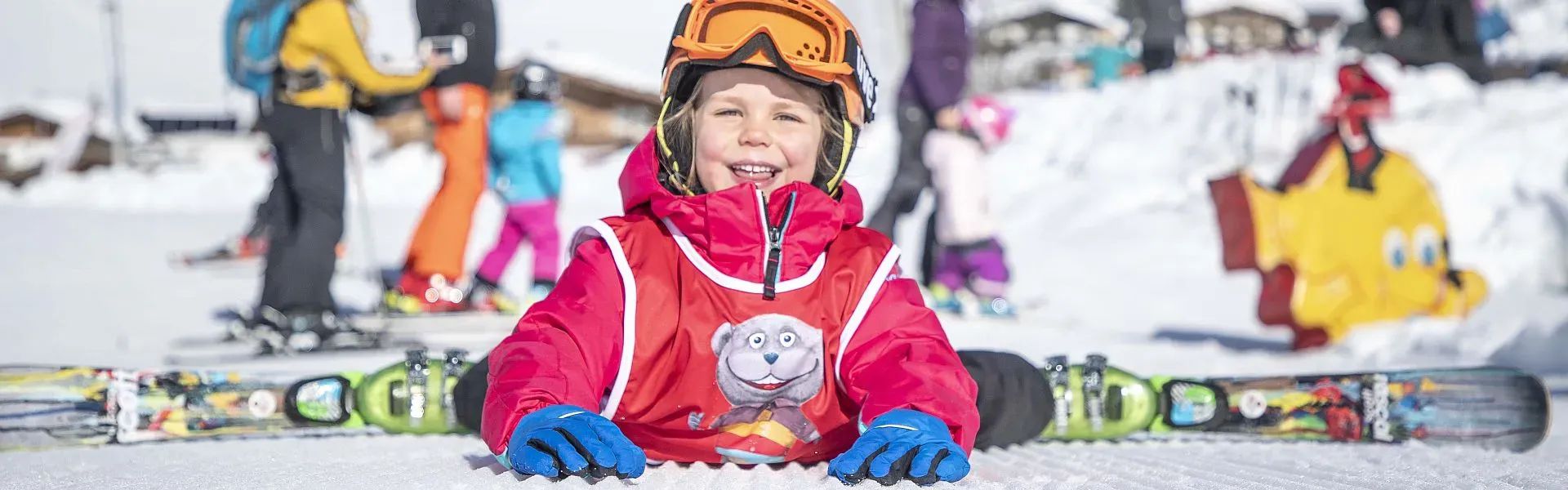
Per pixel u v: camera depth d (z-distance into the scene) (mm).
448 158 5801
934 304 7430
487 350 5070
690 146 2184
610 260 2061
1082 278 10141
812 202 2043
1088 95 17703
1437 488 1920
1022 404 2414
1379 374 2631
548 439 1788
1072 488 1852
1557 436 2869
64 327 6438
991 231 7473
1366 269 5297
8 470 2209
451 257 5844
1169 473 2066
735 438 2027
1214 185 5316
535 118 6383
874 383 2039
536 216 6324
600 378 2006
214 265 10164
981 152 7496
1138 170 14961
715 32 2109
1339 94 5410
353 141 5941
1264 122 15156
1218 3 33094
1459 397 2594
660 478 1890
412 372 2561
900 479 1814
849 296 2080
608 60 32844
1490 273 9141
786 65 2070
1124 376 2562
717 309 2037
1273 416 2598
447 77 5723
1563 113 11867
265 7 5230
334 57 5281
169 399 2543
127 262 10766
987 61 29344
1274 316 5285
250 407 2553
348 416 2578
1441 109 12969
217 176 22281
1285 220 5180
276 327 5203
